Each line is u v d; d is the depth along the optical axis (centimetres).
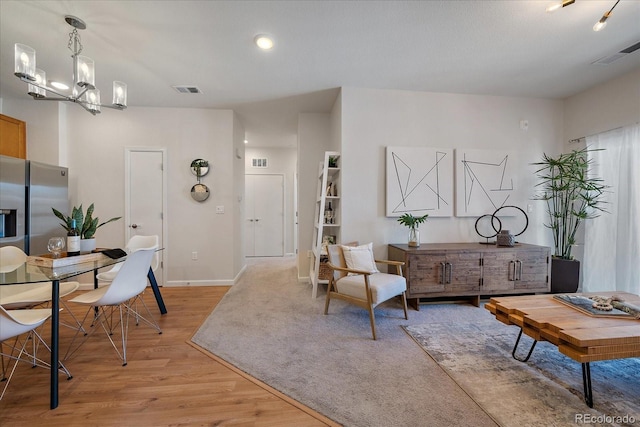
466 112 347
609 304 177
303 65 272
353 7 192
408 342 219
